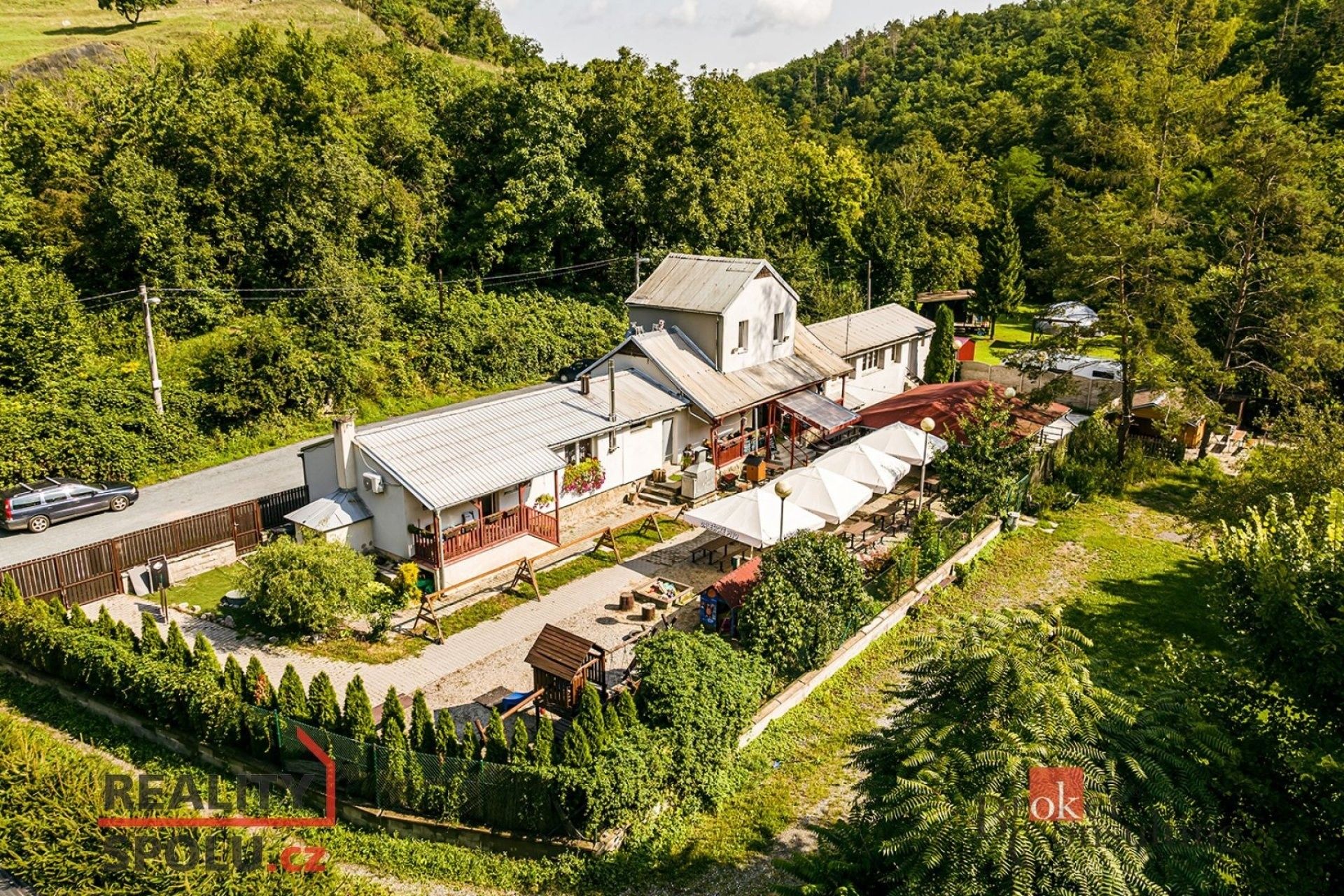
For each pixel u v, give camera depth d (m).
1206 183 41.12
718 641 17.66
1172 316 34.56
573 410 29.55
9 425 29.00
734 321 34.38
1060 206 38.19
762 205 60.34
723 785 15.92
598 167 55.16
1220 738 10.66
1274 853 10.16
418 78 63.09
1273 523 14.48
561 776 14.12
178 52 59.53
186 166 40.81
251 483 31.77
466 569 24.34
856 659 20.73
